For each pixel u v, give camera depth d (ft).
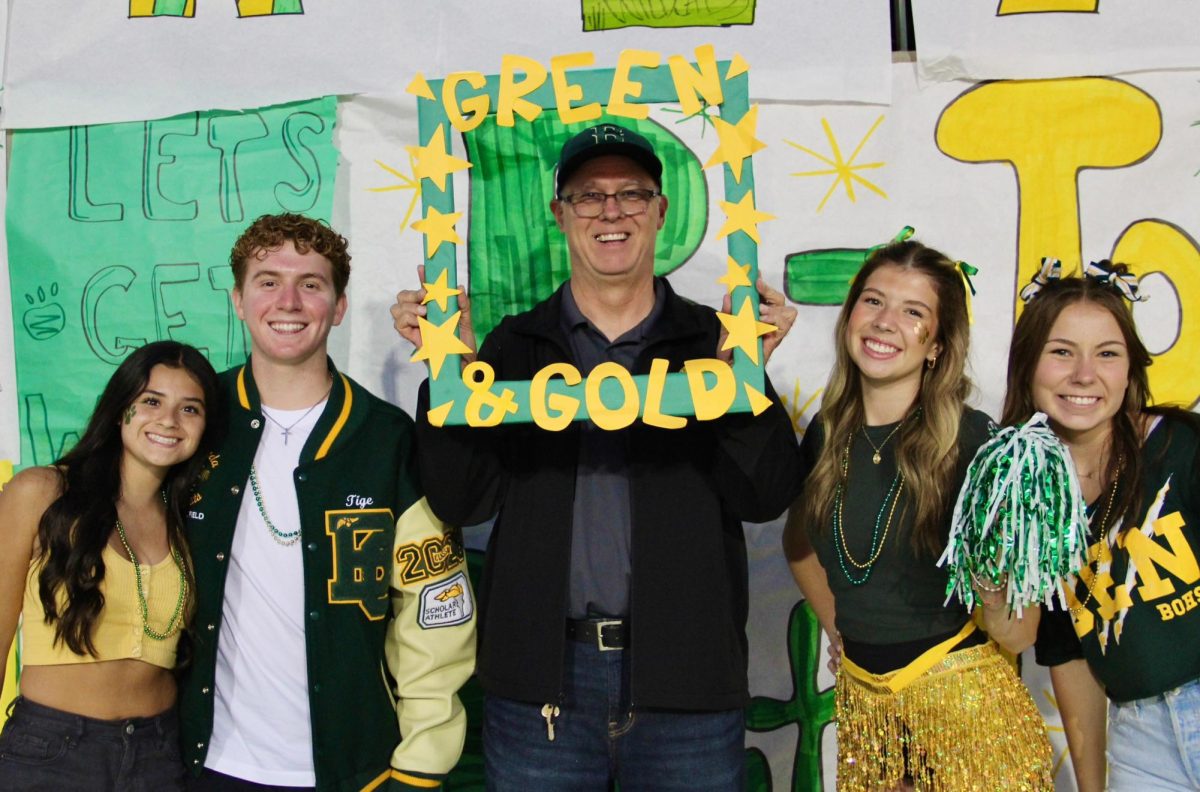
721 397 5.94
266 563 6.11
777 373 8.62
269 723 6.07
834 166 8.49
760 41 8.38
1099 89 8.36
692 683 6.03
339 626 6.15
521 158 8.59
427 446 6.14
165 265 8.56
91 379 8.59
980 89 8.43
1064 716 6.75
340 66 8.47
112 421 5.99
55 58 8.47
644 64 6.24
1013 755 6.02
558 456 6.37
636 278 6.47
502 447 6.57
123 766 5.86
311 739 6.07
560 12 8.36
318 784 5.99
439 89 6.28
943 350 6.23
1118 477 6.08
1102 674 6.28
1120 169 8.38
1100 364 5.93
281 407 6.33
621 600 6.23
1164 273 8.40
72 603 5.70
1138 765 6.14
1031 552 5.49
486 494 6.43
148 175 8.53
